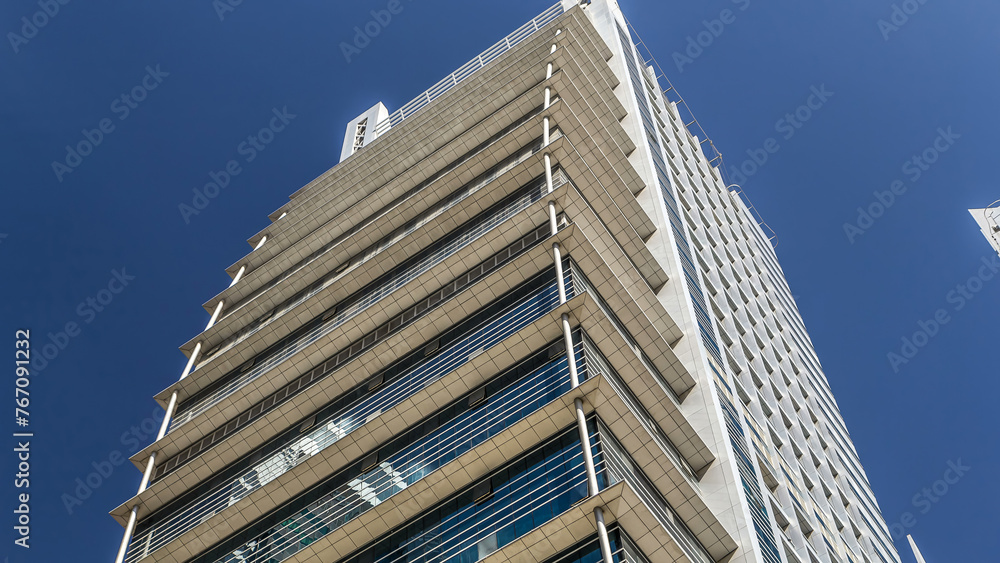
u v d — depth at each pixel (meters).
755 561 43.28
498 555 38.62
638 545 38.06
